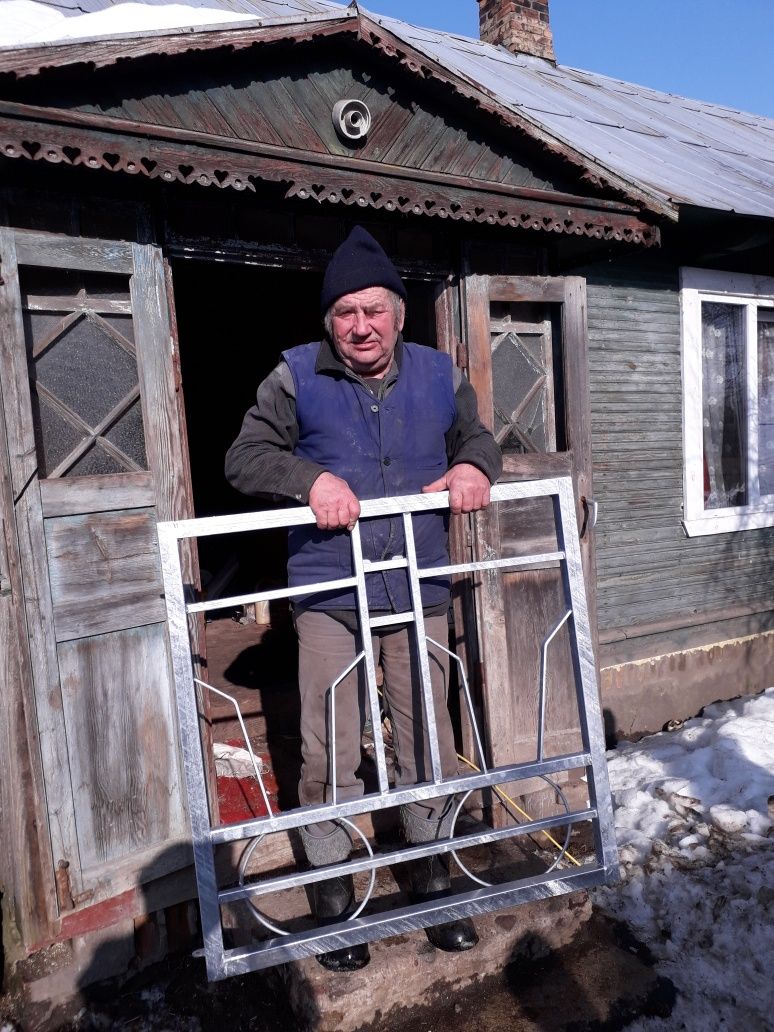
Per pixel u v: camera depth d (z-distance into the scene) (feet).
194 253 8.49
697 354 14.69
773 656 16.21
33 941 7.55
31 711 7.39
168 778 8.32
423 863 7.44
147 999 7.89
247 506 20.88
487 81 18.01
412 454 7.06
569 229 9.85
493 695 10.23
